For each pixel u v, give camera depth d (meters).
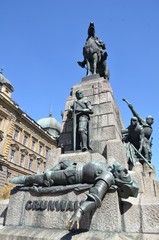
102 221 3.54
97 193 3.41
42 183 4.46
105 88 7.41
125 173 3.77
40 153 49.53
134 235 3.49
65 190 4.04
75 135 5.87
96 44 9.23
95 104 7.15
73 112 6.04
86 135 5.79
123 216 3.79
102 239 3.19
